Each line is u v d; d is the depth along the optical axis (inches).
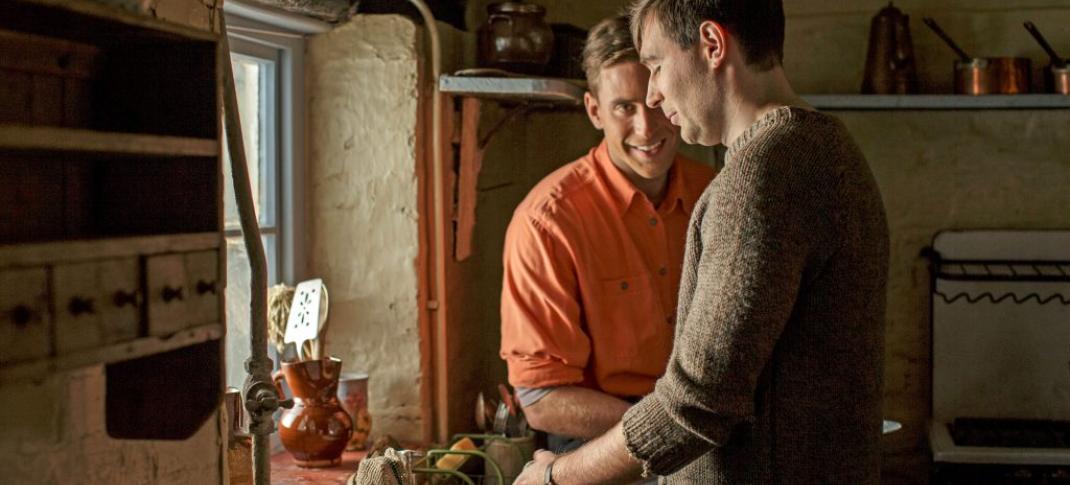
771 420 56.1
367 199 104.8
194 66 48.3
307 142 105.3
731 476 57.4
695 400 53.7
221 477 63.0
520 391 86.3
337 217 105.6
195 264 47.1
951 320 129.2
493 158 121.5
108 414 51.1
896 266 132.3
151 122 49.1
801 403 55.5
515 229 88.1
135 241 43.0
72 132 38.9
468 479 89.6
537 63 106.5
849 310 54.8
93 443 51.1
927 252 130.7
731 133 59.9
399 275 104.9
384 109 103.7
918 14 128.8
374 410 106.4
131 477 54.1
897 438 133.4
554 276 84.9
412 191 103.9
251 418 58.6
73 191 49.3
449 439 108.8
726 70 58.4
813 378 55.2
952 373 129.3
